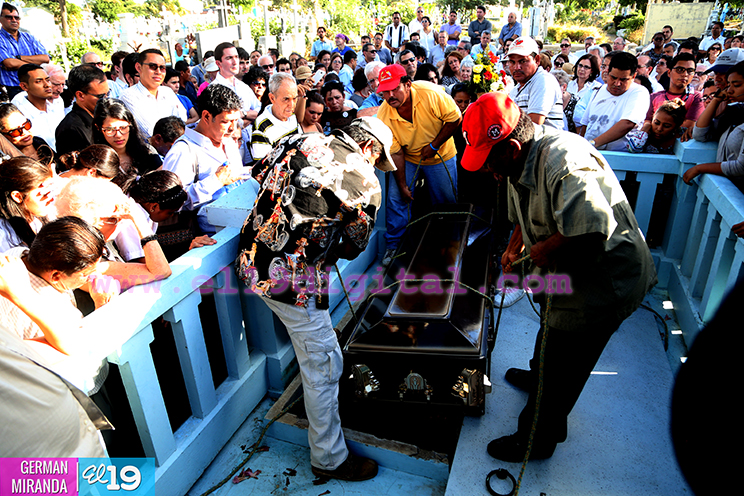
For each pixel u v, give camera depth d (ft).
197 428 6.99
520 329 9.20
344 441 6.95
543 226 5.90
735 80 8.98
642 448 6.63
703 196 8.89
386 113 11.46
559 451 6.64
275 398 8.52
